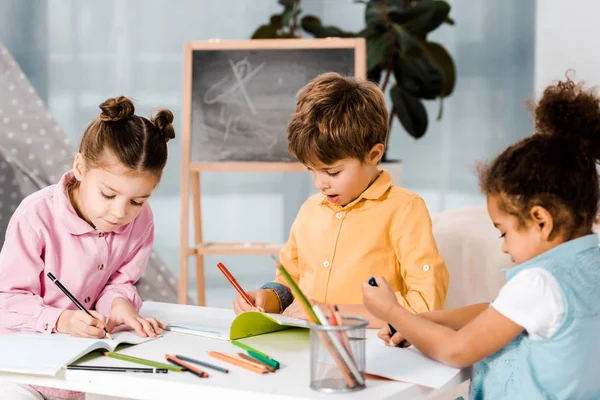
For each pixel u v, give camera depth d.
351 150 1.41
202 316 1.42
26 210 1.39
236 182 4.00
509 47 3.90
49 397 1.36
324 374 0.97
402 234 1.48
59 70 3.91
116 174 1.29
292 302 1.55
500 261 1.93
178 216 3.97
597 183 1.09
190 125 2.88
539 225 1.06
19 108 2.75
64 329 1.27
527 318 1.03
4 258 1.36
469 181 3.94
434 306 1.39
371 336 1.28
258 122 2.87
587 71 2.47
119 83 3.92
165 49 3.92
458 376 1.07
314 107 1.42
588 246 1.08
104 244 1.44
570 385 1.06
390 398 0.95
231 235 4.01
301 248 1.59
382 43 3.26
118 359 1.11
